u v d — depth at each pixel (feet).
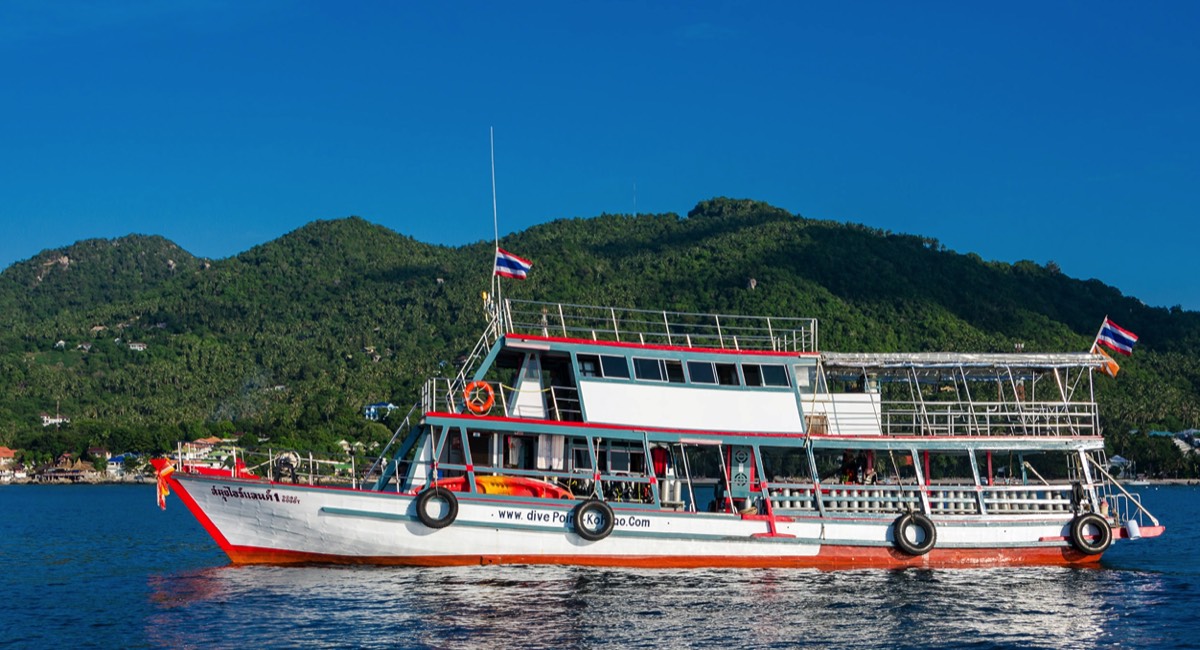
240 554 109.50
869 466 119.24
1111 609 100.48
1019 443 118.32
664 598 99.66
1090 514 117.29
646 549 109.60
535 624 89.71
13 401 646.33
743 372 115.44
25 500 357.20
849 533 112.88
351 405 606.55
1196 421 569.23
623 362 112.68
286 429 532.32
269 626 89.20
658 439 111.04
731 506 113.19
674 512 109.60
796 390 115.96
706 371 114.21
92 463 543.39
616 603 97.19
